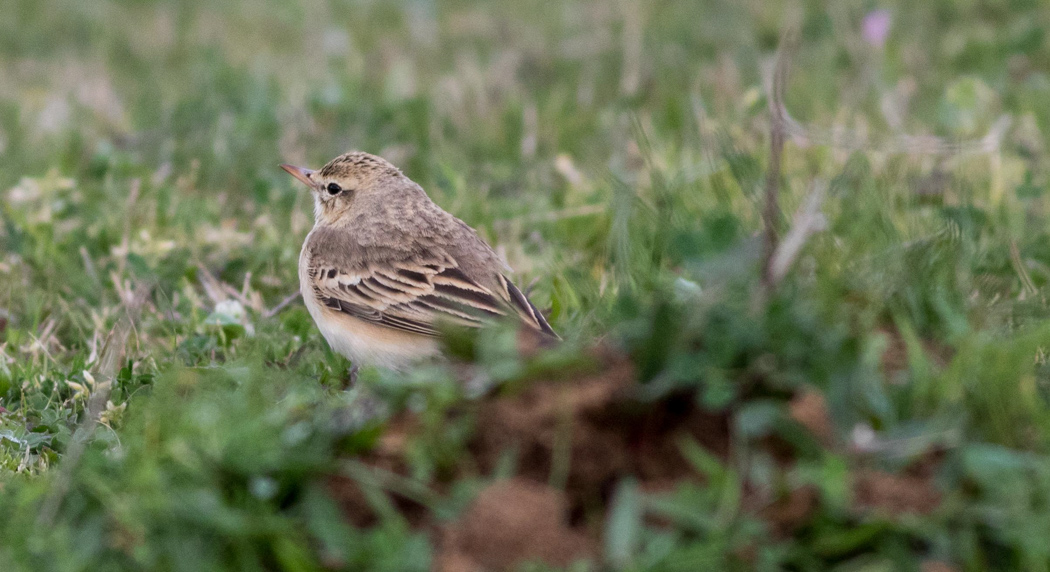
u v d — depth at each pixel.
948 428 7.42
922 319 8.65
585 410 7.64
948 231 9.83
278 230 15.14
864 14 22.45
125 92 22.44
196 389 8.95
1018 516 6.92
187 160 18.05
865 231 9.94
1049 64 20.42
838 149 15.40
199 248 14.44
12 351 12.29
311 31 25.88
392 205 11.97
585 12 25.45
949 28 22.31
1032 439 7.55
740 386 7.59
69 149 18.53
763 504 7.12
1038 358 9.01
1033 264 12.50
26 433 10.07
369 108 20.03
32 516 7.54
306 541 7.24
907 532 7.05
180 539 7.14
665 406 7.68
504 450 7.58
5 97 22.03
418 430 7.71
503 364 7.91
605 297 10.72
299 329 12.71
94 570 7.25
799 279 8.66
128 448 7.88
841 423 7.45
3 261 14.33
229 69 22.64
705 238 8.81
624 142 17.55
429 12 26.81
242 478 7.41
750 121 17.08
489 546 6.98
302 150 18.28
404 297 11.44
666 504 7.09
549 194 16.66
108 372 9.55
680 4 24.84
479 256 11.71
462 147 18.61
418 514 7.44
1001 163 15.14
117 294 13.70
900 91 18.73
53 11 27.91
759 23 23.19
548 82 21.52
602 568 6.93
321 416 7.92
